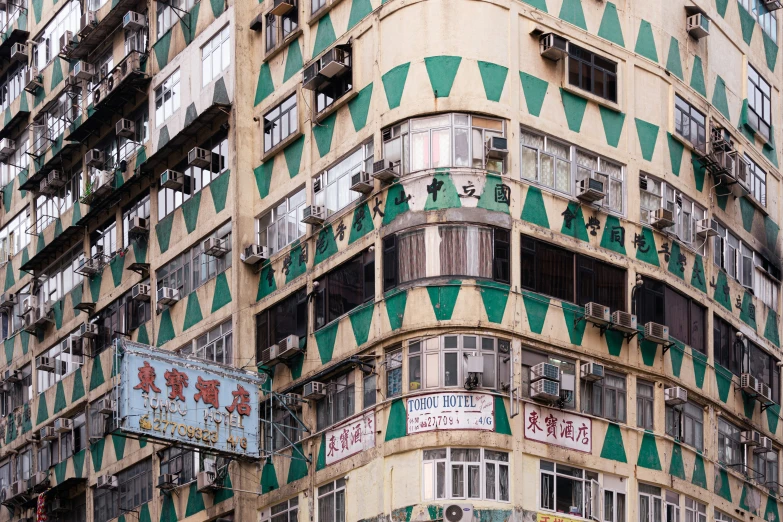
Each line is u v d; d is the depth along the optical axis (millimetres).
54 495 64438
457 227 48875
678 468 51562
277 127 55875
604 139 52469
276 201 55281
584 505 48500
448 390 47406
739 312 56969
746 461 55812
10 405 70438
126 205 63406
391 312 49031
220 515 53938
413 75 50250
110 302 63344
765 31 62219
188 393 50469
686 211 54906
